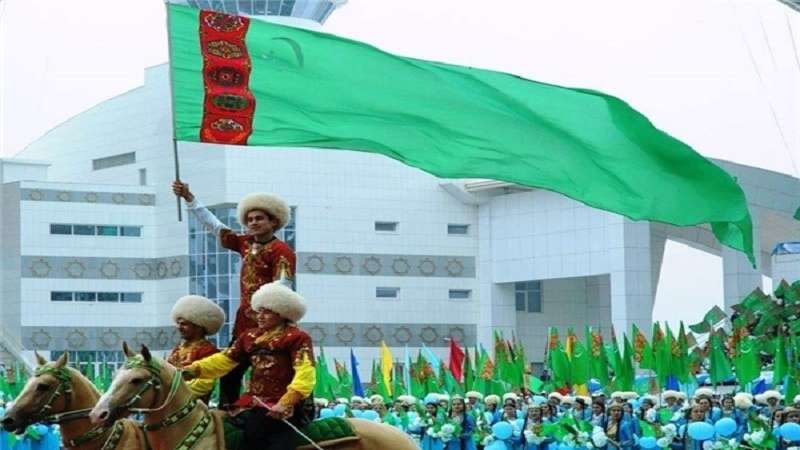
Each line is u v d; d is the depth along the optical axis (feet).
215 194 258.98
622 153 62.80
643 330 242.78
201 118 59.16
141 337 271.08
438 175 63.36
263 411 51.49
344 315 266.77
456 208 275.59
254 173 259.80
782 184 245.24
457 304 274.36
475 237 275.80
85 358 266.16
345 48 60.85
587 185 63.87
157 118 274.98
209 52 59.52
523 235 265.34
